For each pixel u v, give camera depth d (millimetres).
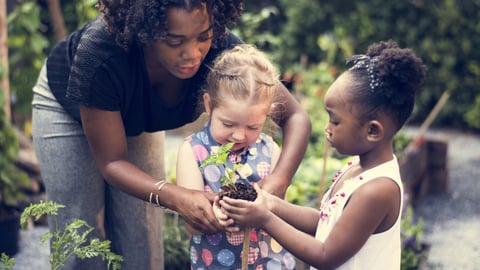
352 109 2520
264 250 2971
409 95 2537
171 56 2662
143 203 3424
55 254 2828
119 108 2889
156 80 2955
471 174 7230
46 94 3229
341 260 2559
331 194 2730
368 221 2527
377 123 2514
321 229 2666
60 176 3240
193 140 2957
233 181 2832
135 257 3467
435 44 8875
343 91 2533
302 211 2773
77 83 2811
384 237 2578
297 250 2562
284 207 2740
